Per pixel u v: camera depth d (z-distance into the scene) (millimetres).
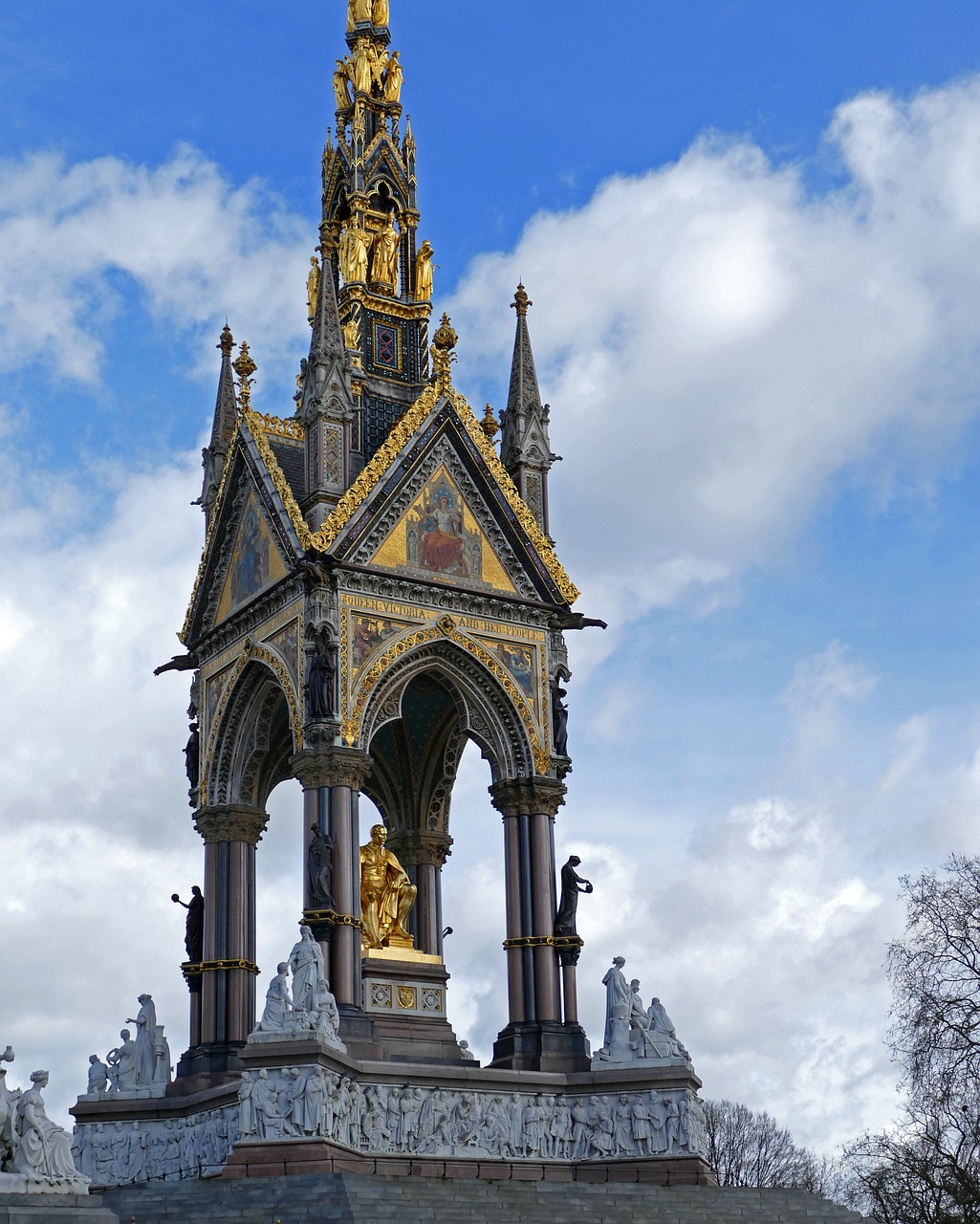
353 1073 71812
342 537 79750
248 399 86312
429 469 83312
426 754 90125
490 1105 75562
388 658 79875
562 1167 76125
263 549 83062
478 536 84000
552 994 79312
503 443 88562
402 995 82000
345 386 82688
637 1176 75375
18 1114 55438
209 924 83000
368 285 91250
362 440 87938
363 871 83625
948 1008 86000
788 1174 169375
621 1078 76562
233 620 84000
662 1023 77750
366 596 80312
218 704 85062
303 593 79562
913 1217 94375
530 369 89000
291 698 79500
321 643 78625
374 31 94500
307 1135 67562
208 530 88938
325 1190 62906
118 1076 81562
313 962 71062
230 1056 80938
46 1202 54156
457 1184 66750
